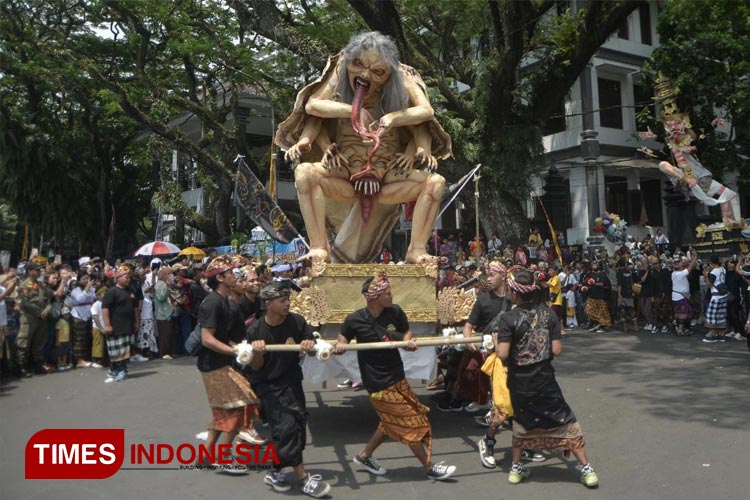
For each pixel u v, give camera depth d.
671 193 20.48
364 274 5.73
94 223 26.66
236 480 4.54
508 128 16.88
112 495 4.25
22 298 9.24
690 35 19.16
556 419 4.27
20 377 9.12
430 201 5.94
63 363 9.96
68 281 10.44
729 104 19.16
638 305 13.72
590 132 22.80
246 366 4.34
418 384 8.10
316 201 5.83
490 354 5.08
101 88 21.98
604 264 15.02
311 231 5.85
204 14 21.06
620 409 6.42
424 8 19.47
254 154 29.52
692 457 4.82
